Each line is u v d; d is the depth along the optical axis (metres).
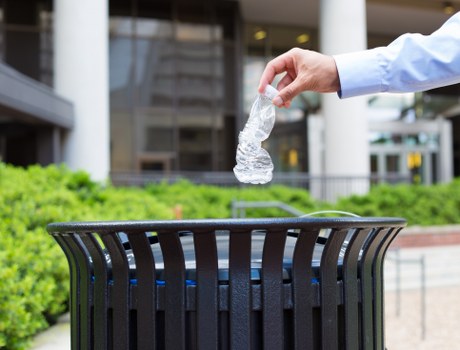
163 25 18.75
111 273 1.51
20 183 6.35
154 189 12.53
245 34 21.16
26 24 17.50
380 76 1.37
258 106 1.65
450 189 14.57
